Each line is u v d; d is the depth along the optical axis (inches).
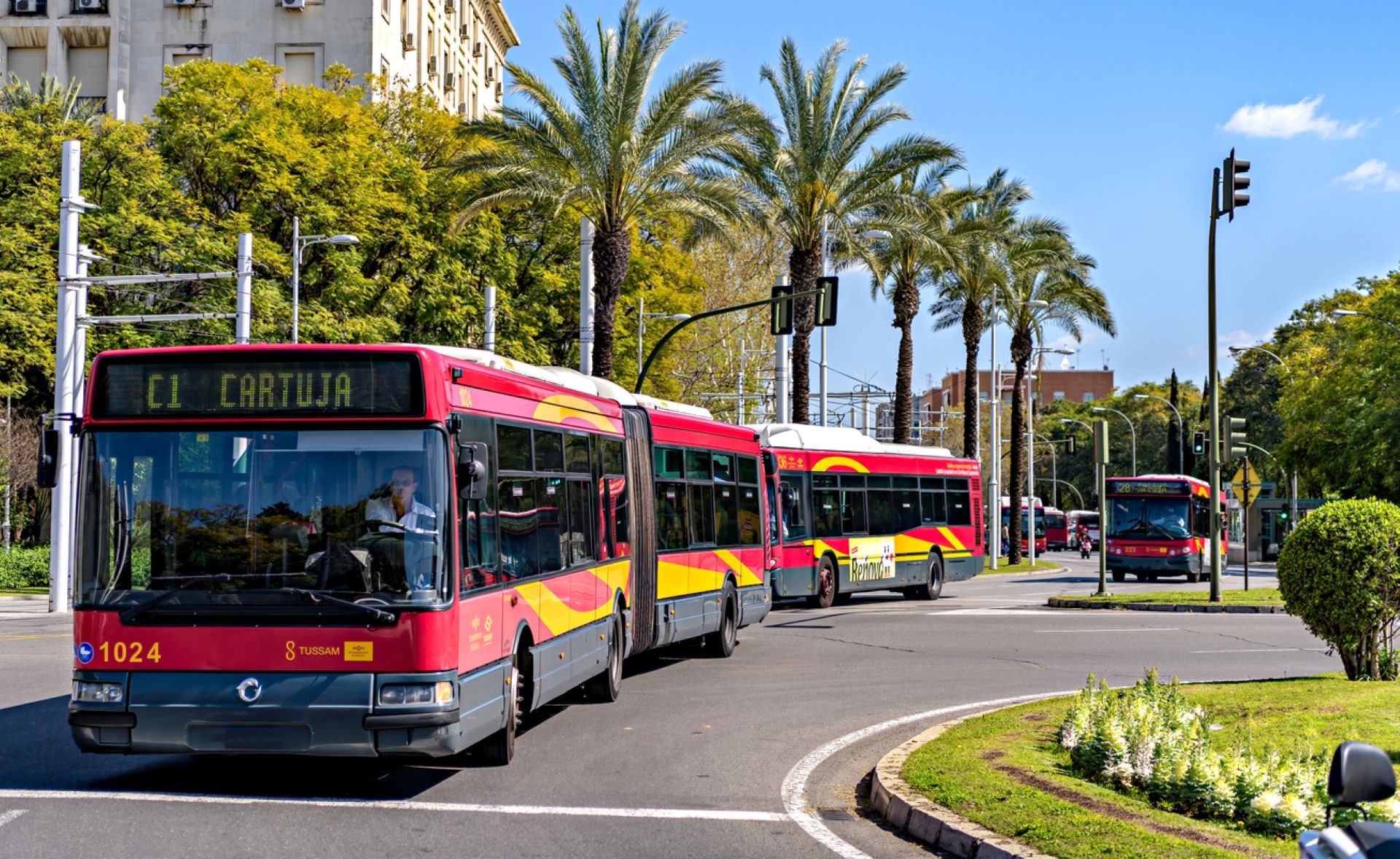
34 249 1496.1
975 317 1936.5
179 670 344.8
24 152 1537.9
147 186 1550.2
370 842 310.7
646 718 518.0
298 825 326.6
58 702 528.7
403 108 1855.3
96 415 358.0
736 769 416.2
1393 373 2018.9
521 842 314.5
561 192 1283.2
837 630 908.0
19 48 2224.4
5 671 641.6
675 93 1246.3
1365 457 2043.6
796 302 1437.0
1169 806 338.3
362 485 351.3
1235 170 1044.5
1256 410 3112.7
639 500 602.2
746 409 2405.3
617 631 559.5
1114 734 371.9
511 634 406.3
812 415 2554.1
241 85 1672.0
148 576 350.0
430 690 343.3
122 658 346.6
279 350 356.2
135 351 359.3
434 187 1724.9
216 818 332.5
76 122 1633.9
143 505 353.7
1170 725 397.7
